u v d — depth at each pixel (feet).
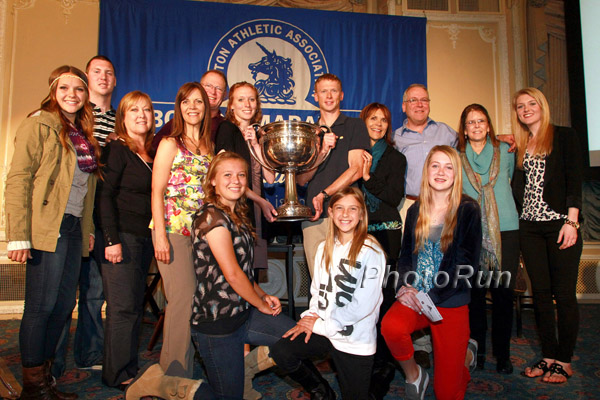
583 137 13.39
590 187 13.67
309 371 5.83
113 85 8.63
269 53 12.98
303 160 6.67
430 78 14.11
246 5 12.87
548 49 14.10
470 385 6.80
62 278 6.23
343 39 13.32
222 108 12.74
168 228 6.08
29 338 5.81
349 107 13.19
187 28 12.53
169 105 12.31
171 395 5.37
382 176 7.69
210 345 5.30
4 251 12.18
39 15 12.53
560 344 7.02
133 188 6.64
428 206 6.22
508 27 14.43
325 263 5.92
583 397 6.31
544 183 7.19
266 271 13.34
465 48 14.30
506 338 7.34
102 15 12.07
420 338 8.36
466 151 7.61
